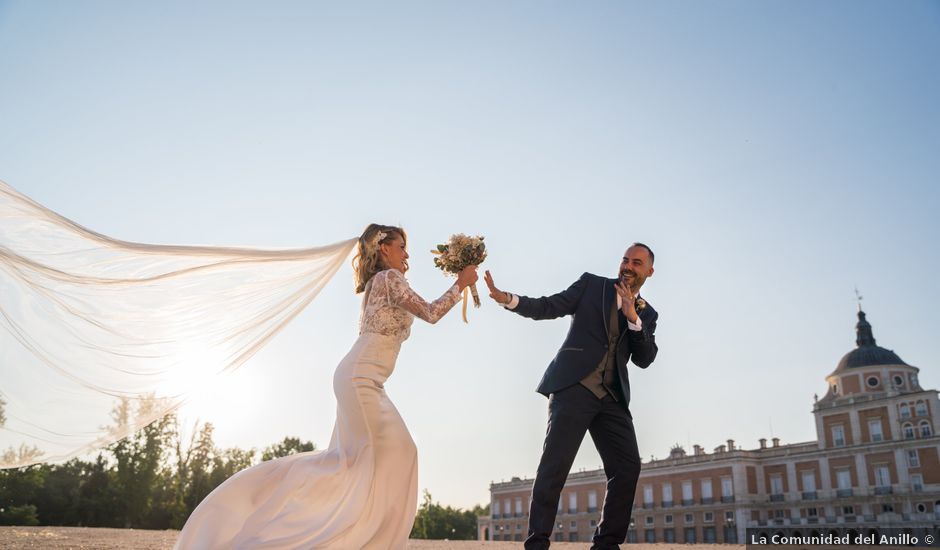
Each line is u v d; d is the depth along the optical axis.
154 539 13.45
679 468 67.69
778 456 63.88
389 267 4.75
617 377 5.04
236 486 4.18
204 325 4.93
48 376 4.57
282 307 5.07
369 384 4.32
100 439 4.62
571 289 5.29
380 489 4.20
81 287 4.71
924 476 54.59
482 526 93.12
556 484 4.72
